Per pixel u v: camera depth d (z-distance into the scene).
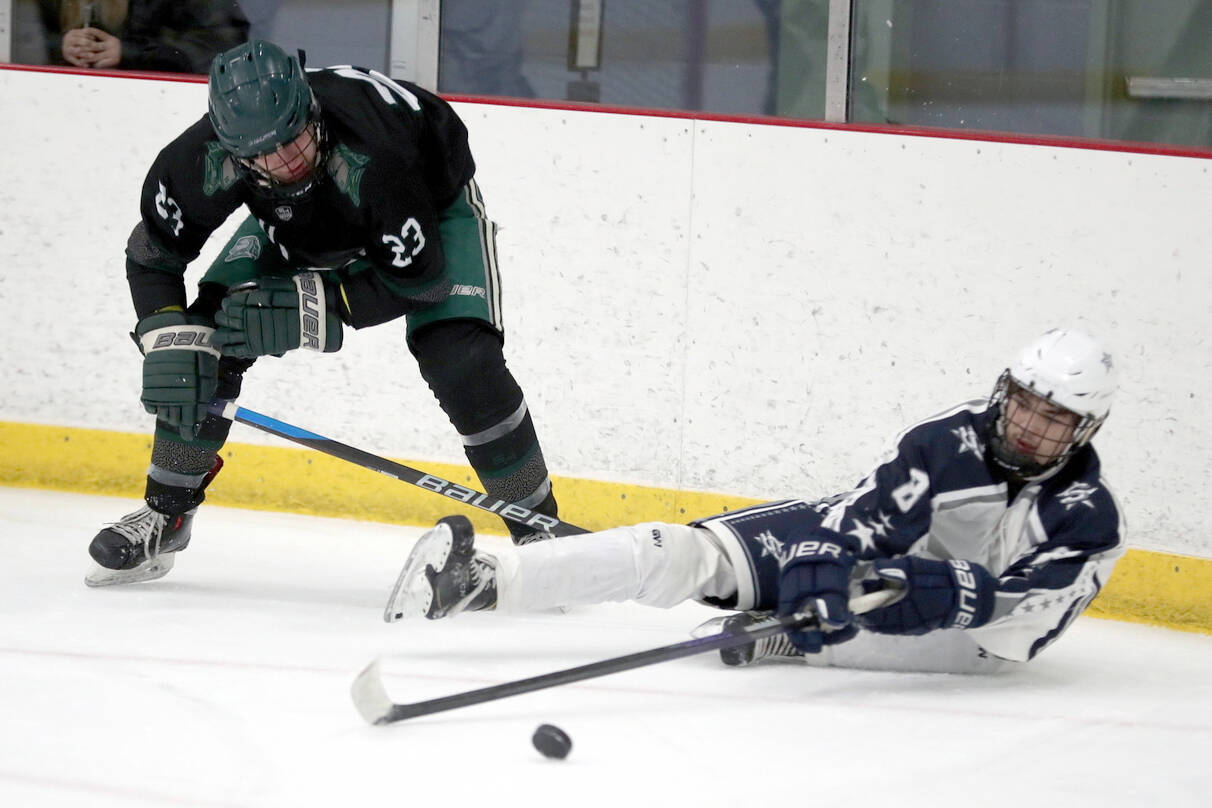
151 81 17.34
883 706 9.55
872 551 9.50
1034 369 9.02
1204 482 15.43
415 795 7.22
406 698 9.02
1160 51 16.45
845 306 16.55
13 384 17.80
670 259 16.88
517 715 8.77
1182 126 16.53
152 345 11.35
